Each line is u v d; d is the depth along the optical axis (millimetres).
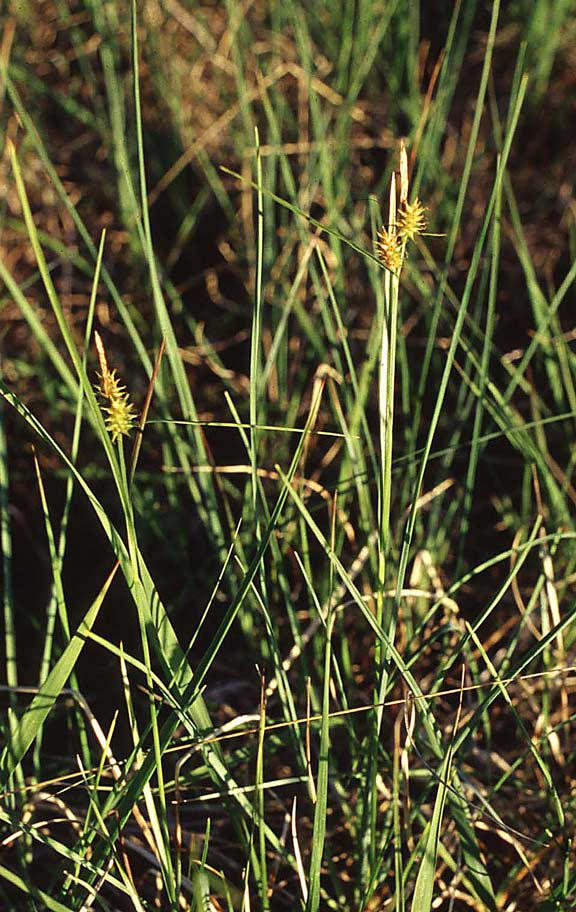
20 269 771
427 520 588
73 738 521
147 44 885
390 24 868
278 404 617
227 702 542
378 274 553
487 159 831
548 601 512
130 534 404
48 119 881
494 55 907
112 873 480
